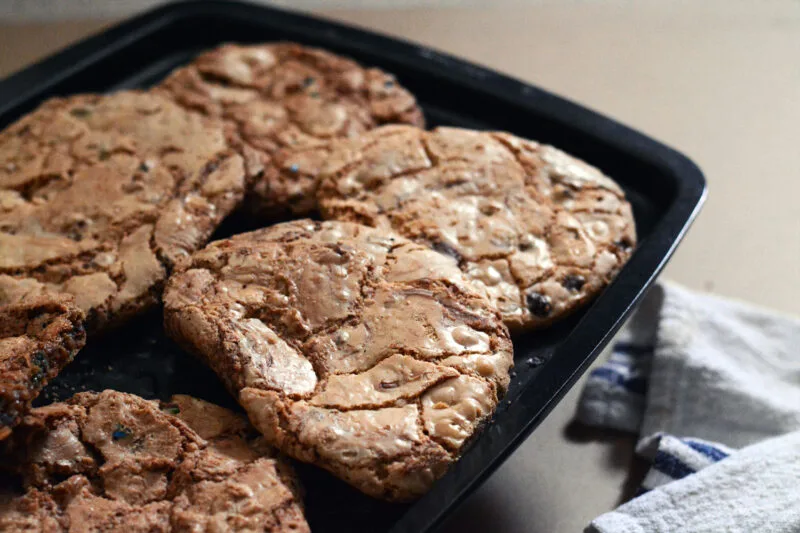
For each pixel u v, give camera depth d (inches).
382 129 20.3
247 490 15.8
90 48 22.7
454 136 20.0
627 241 19.2
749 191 25.3
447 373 16.5
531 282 18.4
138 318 18.8
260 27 23.3
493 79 21.8
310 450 16.0
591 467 19.3
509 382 17.4
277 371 16.6
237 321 17.0
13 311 16.8
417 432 16.1
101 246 18.6
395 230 18.7
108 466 16.0
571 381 17.1
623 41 29.0
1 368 16.0
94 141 20.2
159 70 23.5
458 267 18.3
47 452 16.1
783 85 27.8
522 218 19.0
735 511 18.0
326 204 19.2
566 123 21.1
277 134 20.7
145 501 15.9
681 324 20.5
